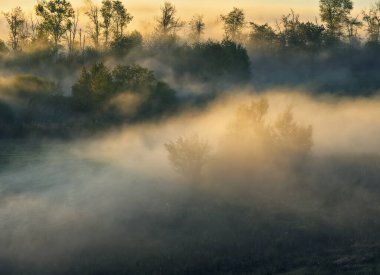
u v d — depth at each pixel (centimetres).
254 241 1709
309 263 1504
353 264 1456
